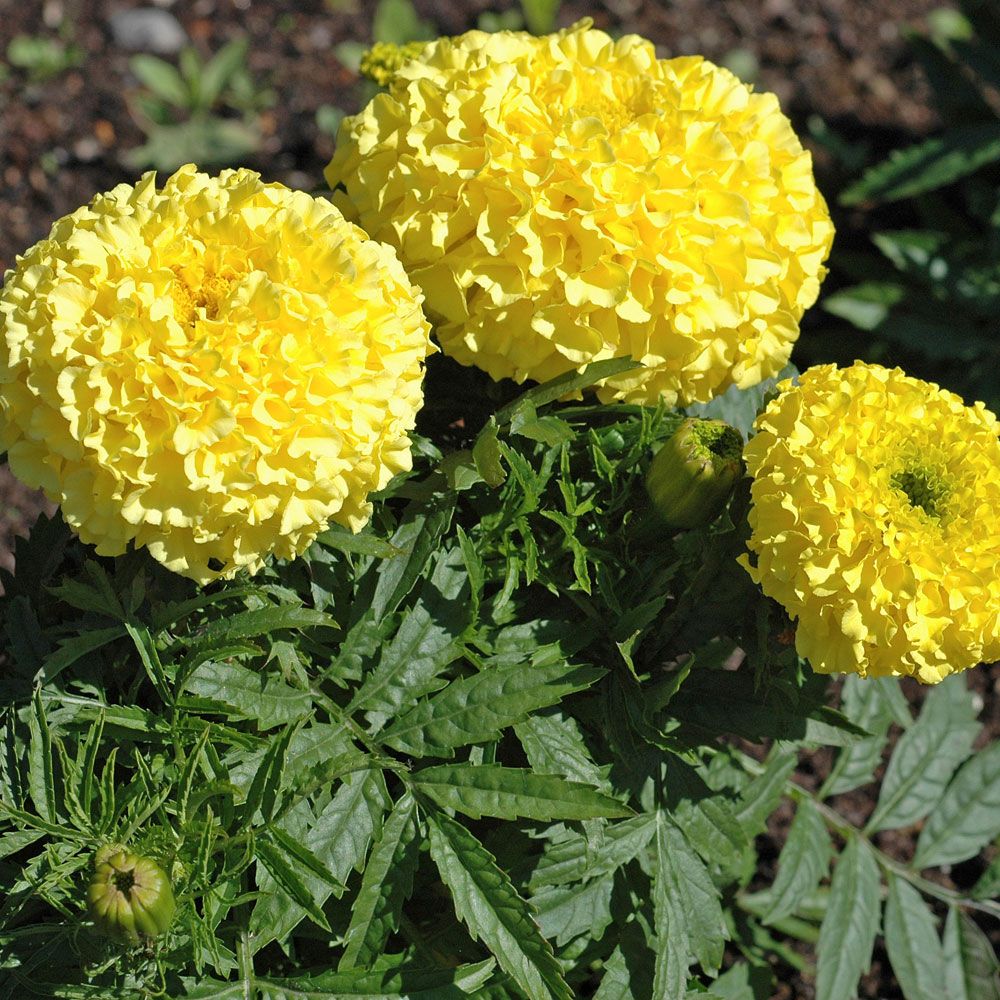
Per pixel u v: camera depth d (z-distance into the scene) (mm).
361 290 398
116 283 389
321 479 389
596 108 442
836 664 406
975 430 420
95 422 382
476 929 403
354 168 450
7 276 403
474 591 422
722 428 421
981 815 537
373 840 416
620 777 445
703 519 425
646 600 440
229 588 425
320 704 422
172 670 412
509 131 433
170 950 390
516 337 433
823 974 499
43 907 419
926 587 401
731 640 452
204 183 410
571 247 430
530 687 417
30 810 415
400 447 408
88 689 418
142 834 396
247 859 388
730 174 438
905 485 410
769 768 500
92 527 388
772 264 436
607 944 465
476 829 463
